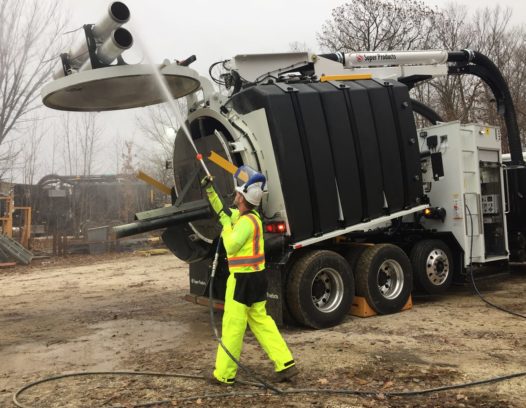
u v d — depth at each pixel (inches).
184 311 343.9
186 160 305.7
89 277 554.6
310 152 275.6
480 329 263.0
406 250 344.8
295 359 218.5
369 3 927.7
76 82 237.9
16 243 753.0
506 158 473.7
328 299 285.1
